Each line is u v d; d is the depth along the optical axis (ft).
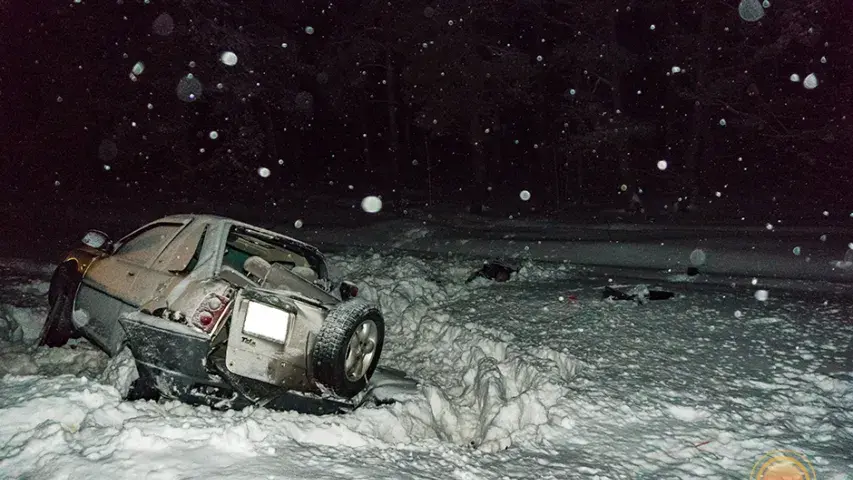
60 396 13.07
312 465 11.64
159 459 10.91
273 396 15.44
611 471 13.26
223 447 11.69
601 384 19.08
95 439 11.51
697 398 17.94
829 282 38.32
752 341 24.07
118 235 54.90
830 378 19.33
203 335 14.28
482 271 39.68
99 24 83.66
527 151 134.92
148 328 14.47
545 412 16.98
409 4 87.30
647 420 16.33
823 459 14.06
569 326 26.58
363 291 31.37
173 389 14.30
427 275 39.47
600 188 103.96
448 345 25.09
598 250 54.95
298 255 23.77
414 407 17.52
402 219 81.41
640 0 80.89
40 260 38.01
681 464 13.83
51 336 19.88
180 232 18.19
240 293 15.34
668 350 22.93
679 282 38.78
